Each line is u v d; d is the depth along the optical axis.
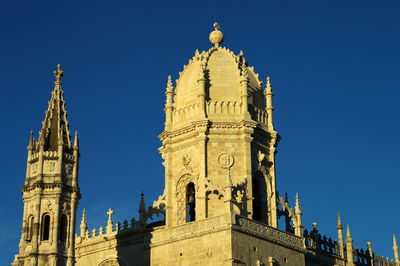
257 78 86.19
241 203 77.56
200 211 77.19
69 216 76.12
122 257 81.44
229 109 81.00
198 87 81.94
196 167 79.44
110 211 84.81
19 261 74.38
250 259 74.19
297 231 80.94
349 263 92.62
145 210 81.31
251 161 79.69
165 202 80.31
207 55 83.94
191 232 75.88
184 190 80.06
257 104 83.75
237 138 80.12
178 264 75.88
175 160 81.38
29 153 77.94
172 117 83.00
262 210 80.19
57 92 81.56
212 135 80.06
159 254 77.81
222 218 74.25
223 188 77.00
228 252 72.69
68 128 80.00
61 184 75.88
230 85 82.31
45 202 75.38
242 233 74.44
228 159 79.19
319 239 89.44
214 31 87.19
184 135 81.19
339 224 93.88
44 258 73.69
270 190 81.06
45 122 79.56
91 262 84.12
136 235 80.81
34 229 74.31
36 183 75.50
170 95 83.62
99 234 84.69
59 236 75.00
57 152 77.19
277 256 77.00
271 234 77.12
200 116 80.19
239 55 86.81
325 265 88.88
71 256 74.88
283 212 83.00
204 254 74.31
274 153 82.88
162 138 82.88
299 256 79.38
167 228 78.06
